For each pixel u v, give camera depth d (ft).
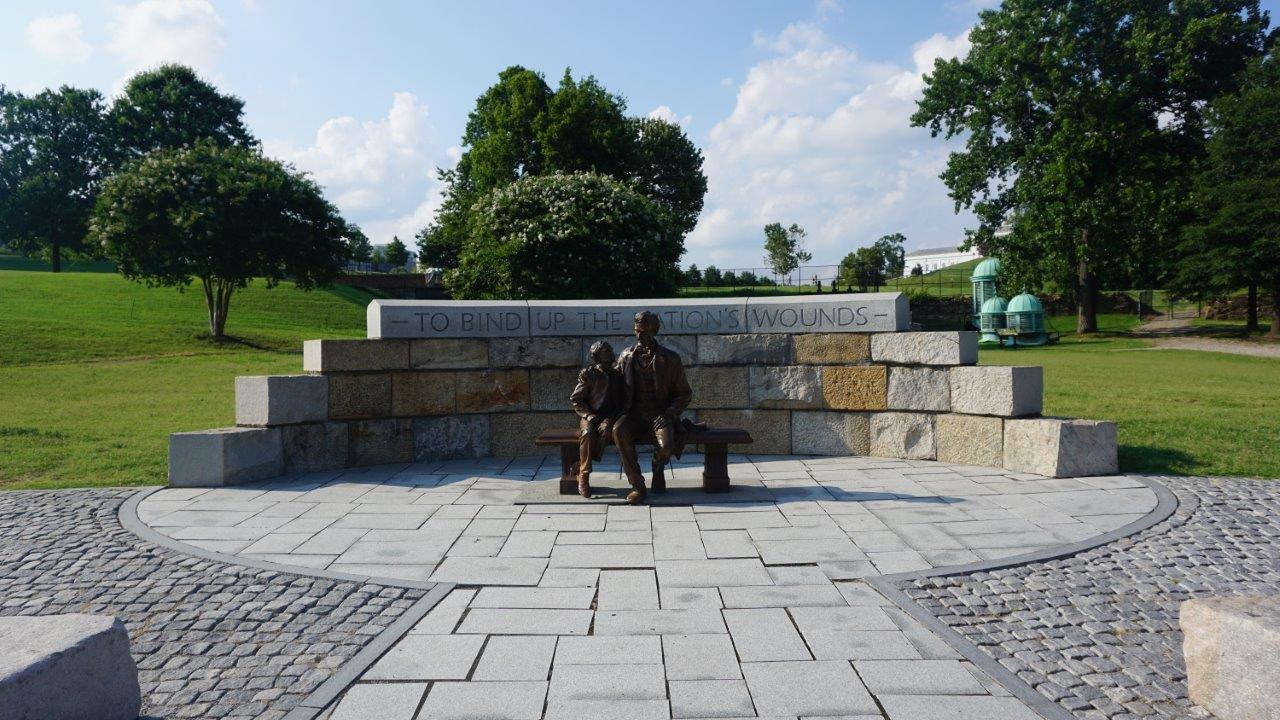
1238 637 10.35
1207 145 112.37
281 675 12.32
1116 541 19.15
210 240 84.64
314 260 95.20
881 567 17.35
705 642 13.48
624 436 23.48
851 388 31.99
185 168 89.86
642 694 11.57
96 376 57.98
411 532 20.70
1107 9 111.04
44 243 171.32
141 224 85.20
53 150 161.17
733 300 33.09
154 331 86.74
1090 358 77.15
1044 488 25.08
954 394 30.17
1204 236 110.63
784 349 32.63
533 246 58.70
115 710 10.66
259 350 83.05
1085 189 114.93
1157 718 10.73
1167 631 13.76
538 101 117.08
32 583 16.80
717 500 23.82
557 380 33.14
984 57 121.60
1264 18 115.24
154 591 16.22
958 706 11.14
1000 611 14.75
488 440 32.99
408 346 32.09
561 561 18.10
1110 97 109.91
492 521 21.83
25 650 9.91
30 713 9.43
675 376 24.32
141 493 25.68
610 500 23.80
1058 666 12.39
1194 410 38.29
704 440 24.11
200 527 21.31
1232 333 112.16
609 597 15.74
